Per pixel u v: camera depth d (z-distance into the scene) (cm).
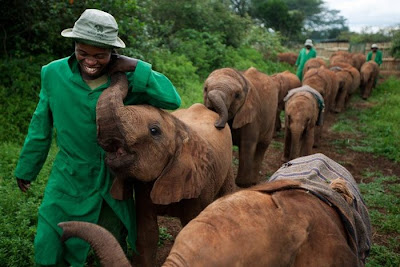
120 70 315
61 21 871
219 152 436
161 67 1113
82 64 307
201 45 1502
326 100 1290
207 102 602
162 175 328
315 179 328
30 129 330
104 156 321
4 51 856
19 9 852
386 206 670
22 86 781
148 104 335
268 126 736
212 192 386
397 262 494
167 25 1437
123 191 326
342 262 233
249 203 217
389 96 1823
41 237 316
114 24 298
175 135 338
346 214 266
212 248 194
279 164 889
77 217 321
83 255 320
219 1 1872
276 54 2264
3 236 439
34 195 532
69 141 321
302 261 223
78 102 314
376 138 1120
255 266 201
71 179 322
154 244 381
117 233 344
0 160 615
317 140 1041
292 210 226
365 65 1919
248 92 659
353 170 883
